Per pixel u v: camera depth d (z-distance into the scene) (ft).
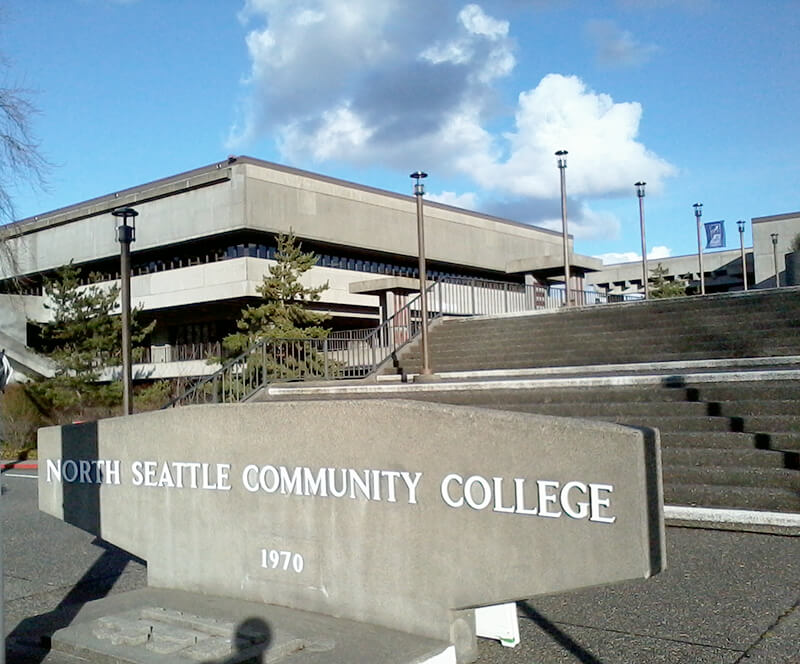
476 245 149.07
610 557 13.53
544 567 14.26
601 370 46.93
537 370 49.42
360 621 16.62
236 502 18.88
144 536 20.84
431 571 15.65
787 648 15.80
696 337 50.47
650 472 13.51
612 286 231.71
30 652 16.67
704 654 15.69
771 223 163.43
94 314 93.97
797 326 48.73
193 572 19.72
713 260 215.72
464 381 48.96
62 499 22.65
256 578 18.44
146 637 16.34
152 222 120.67
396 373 60.18
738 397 34.73
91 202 137.28
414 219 136.56
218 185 113.50
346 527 16.93
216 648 15.10
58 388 86.17
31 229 136.87
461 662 15.53
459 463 15.37
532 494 14.44
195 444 19.74
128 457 21.24
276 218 114.52
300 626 16.33
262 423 18.44
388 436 16.35
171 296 117.80
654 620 17.90
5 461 70.44
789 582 20.25
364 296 122.01
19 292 91.35
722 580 20.72
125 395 48.03
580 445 13.93
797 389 33.50
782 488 27.91
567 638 17.04
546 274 107.34
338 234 123.13
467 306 83.46
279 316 86.38
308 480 17.58
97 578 24.81
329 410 17.29
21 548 29.89
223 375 60.90
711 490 28.30
